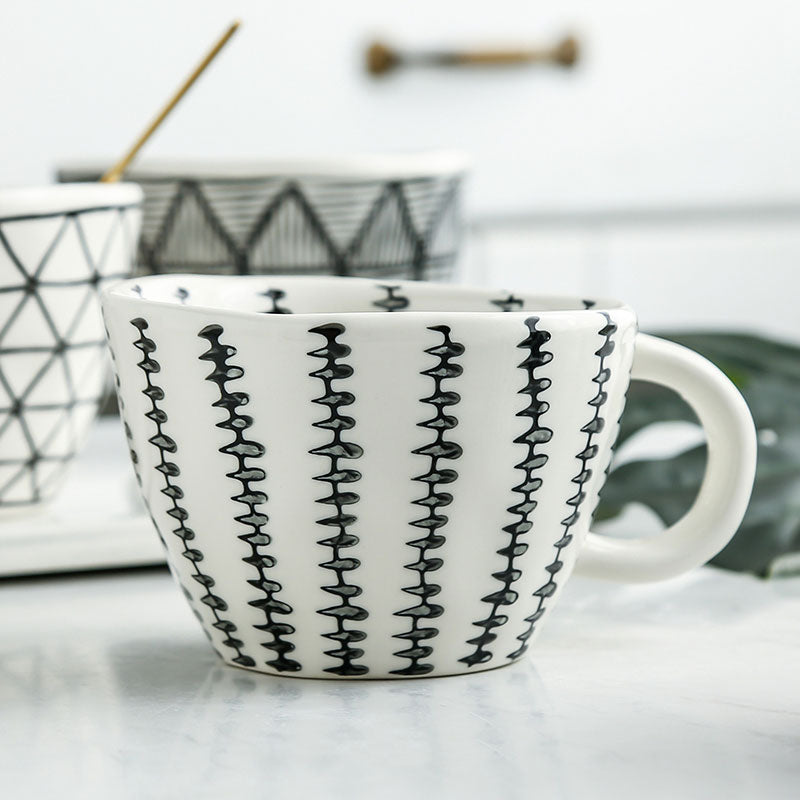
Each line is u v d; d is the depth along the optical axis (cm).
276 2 189
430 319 52
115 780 50
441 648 55
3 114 180
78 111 183
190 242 73
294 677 56
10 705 54
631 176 209
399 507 53
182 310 53
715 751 51
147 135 69
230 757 51
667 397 71
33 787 49
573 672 56
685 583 64
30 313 65
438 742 51
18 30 178
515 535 54
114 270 67
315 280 60
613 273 207
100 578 66
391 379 53
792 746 51
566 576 56
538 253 203
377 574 54
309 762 50
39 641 59
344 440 53
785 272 214
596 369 54
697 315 212
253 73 190
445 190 75
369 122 196
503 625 55
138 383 54
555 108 204
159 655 58
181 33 186
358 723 53
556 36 202
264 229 72
